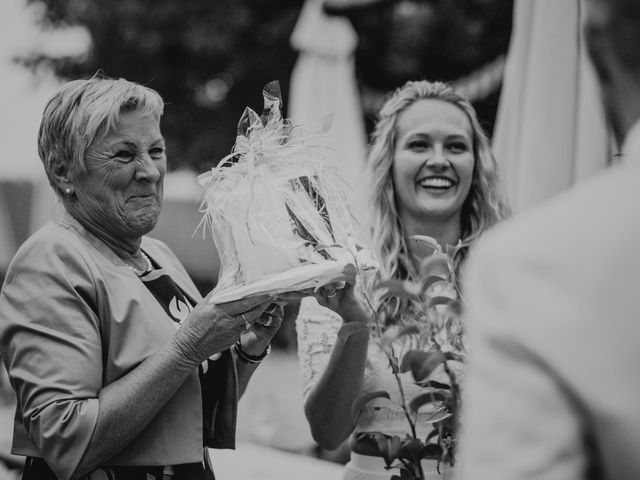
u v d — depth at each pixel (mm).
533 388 1050
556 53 3611
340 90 5098
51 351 2340
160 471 2465
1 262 14672
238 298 2377
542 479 1040
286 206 2537
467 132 3299
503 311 1086
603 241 1062
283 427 7730
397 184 3270
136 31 17000
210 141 17344
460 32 5594
